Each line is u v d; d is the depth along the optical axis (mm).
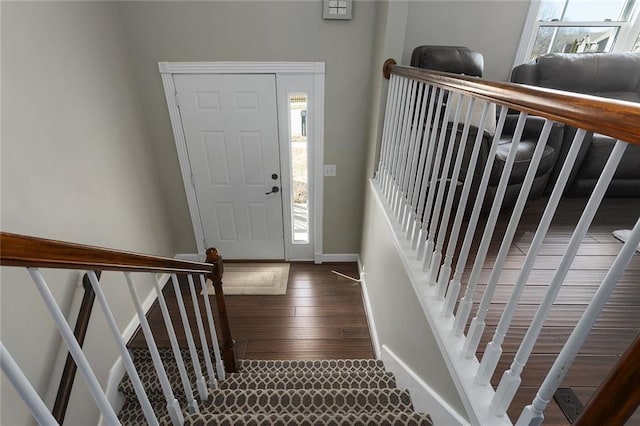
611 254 1866
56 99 1740
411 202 1600
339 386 1731
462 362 988
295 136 2930
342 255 3461
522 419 729
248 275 3248
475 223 982
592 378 1086
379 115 2305
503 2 2676
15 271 1364
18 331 1369
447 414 1029
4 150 1414
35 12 1612
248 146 2889
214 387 1525
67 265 635
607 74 2639
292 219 3271
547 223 667
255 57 2510
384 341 2111
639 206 2447
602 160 2420
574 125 575
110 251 760
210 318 1503
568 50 2969
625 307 1430
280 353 2396
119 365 2023
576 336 578
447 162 1172
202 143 2857
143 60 2504
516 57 2883
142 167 2682
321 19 2393
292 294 2994
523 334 1283
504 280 1635
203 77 2588
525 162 2201
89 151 2002
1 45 1428
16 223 1450
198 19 2379
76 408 1647
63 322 632
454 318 1145
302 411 1432
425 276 1363
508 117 2592
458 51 2438
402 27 2023
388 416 1233
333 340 2516
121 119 2377
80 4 1947
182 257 3393
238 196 3123
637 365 386
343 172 3006
